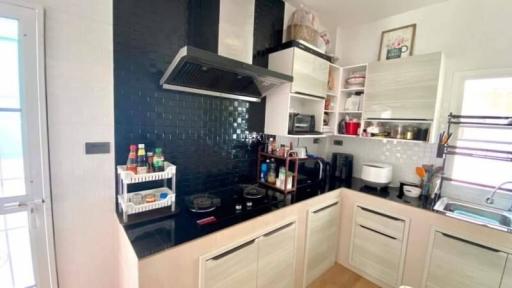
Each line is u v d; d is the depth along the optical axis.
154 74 1.46
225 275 1.24
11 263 1.16
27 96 1.08
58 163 1.18
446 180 1.96
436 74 1.78
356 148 2.61
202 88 1.56
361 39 2.51
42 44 1.09
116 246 1.39
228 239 1.25
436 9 2.02
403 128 2.07
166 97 1.54
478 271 1.49
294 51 1.83
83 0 1.18
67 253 1.25
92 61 1.23
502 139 1.76
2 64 1.05
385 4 2.07
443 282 1.64
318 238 1.95
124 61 1.35
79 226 1.27
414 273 1.77
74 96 1.20
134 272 1.00
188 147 1.69
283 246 1.59
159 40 1.46
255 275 1.41
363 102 2.19
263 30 2.01
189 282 1.11
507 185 1.73
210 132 1.80
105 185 1.33
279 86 1.93
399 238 1.83
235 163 2.00
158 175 1.31
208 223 1.28
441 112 2.00
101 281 1.37
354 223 2.11
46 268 1.20
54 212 1.20
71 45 1.17
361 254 2.07
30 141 1.11
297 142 2.52
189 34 1.59
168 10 1.48
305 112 2.41
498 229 1.41
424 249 1.71
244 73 1.42
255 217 1.38
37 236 1.17
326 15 2.34
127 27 1.34
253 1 1.67
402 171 2.27
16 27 1.05
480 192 1.84
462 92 1.90
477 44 1.82
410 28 2.17
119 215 1.30
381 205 1.93
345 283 2.00
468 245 1.52
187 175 1.71
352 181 2.44
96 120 1.27
